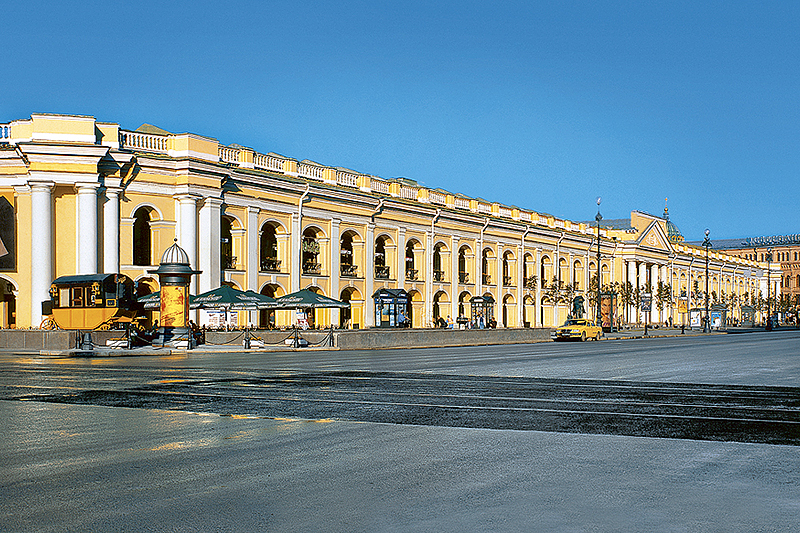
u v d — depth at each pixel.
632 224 89.62
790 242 149.00
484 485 6.91
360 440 9.27
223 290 37.19
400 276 57.12
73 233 39.62
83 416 11.25
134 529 5.54
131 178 40.88
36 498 6.41
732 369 22.16
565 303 74.94
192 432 9.80
